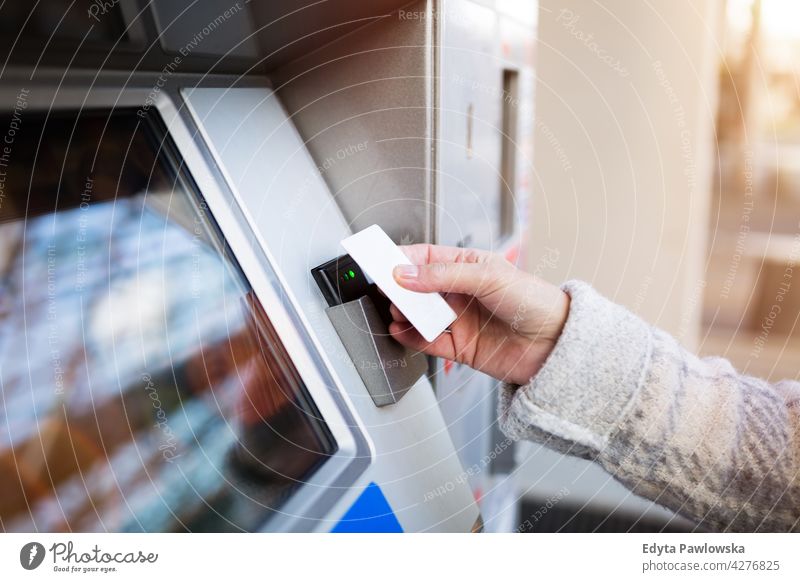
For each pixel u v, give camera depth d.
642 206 1.50
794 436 0.72
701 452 0.71
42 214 0.52
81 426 0.53
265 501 0.60
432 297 0.68
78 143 0.54
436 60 0.72
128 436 0.55
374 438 0.66
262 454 0.61
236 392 0.62
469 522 0.82
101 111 0.55
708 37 1.40
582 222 1.54
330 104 0.76
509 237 1.27
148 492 0.56
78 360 0.53
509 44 1.11
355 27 0.72
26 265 0.50
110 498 0.54
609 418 0.72
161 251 0.60
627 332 0.72
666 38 1.40
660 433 0.71
